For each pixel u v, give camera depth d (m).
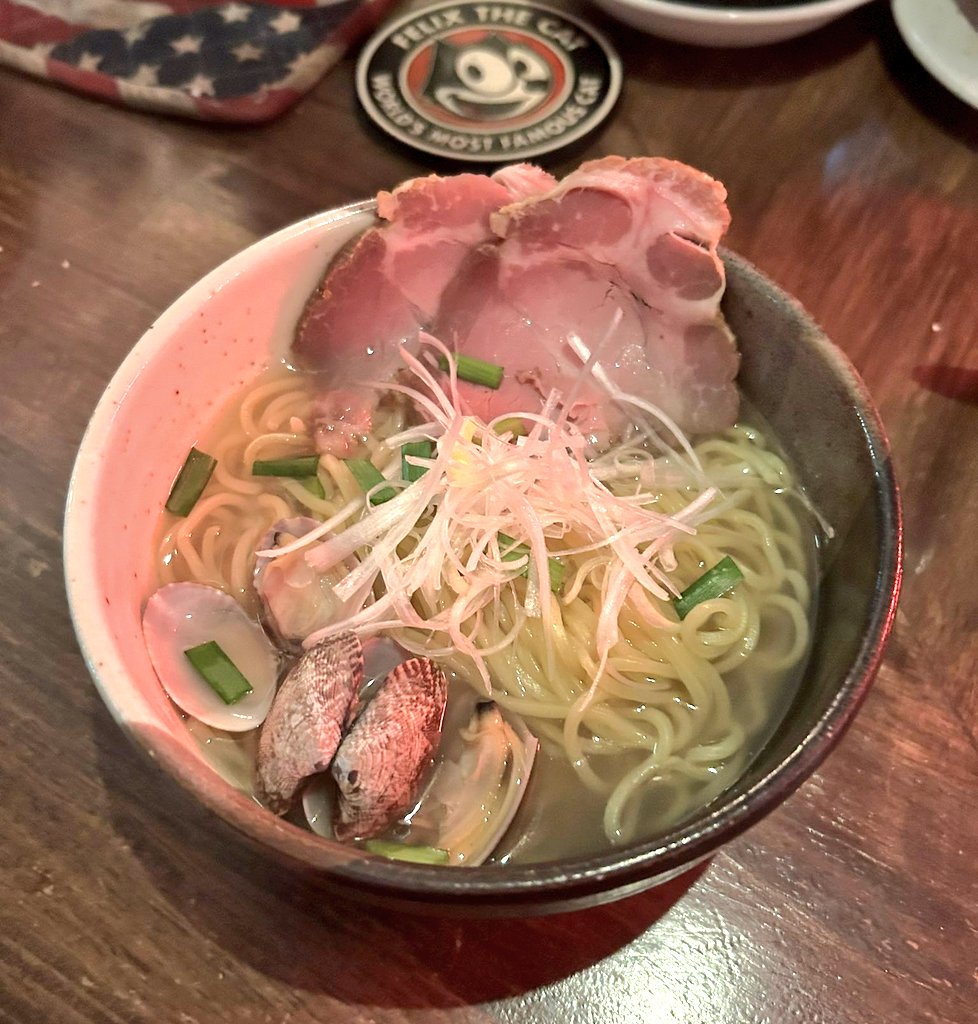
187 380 0.23
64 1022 0.18
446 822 0.19
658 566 0.23
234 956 0.18
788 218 0.30
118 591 0.19
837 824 0.20
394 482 0.23
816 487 0.22
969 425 0.25
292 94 0.33
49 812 0.20
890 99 0.33
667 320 0.23
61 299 0.28
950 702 0.21
